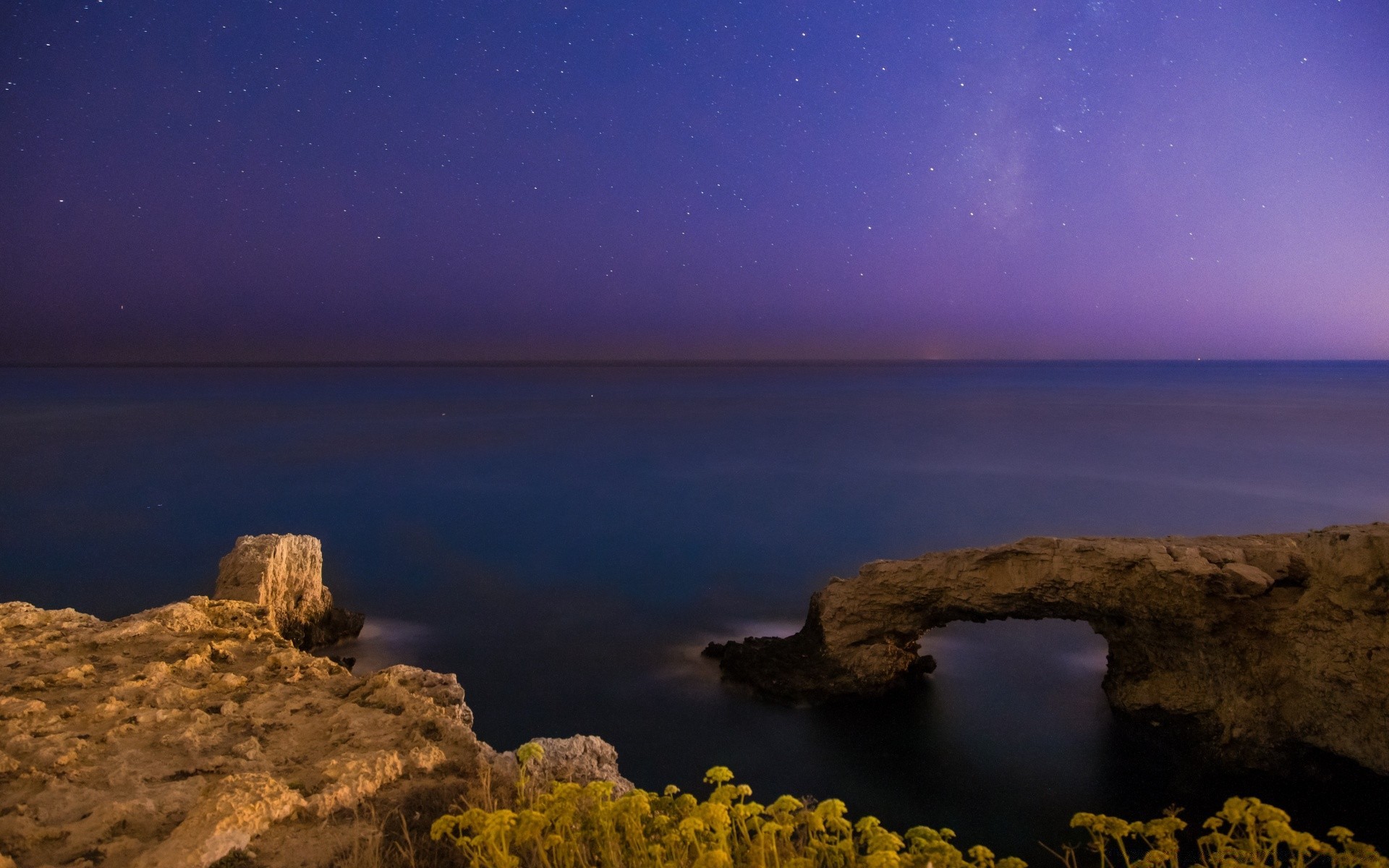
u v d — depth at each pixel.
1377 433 68.75
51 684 6.67
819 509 40.44
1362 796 11.83
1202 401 113.56
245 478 49.06
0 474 49.47
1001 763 14.97
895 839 4.21
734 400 123.75
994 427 78.19
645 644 22.42
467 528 36.91
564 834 4.62
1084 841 12.53
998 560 15.62
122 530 35.47
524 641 22.80
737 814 4.55
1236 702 13.06
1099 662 19.48
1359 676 11.43
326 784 5.21
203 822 4.43
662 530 36.41
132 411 96.56
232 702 6.45
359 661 21.05
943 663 19.70
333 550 33.03
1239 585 12.66
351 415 93.12
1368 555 11.34
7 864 4.20
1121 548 14.12
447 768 5.79
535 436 71.62
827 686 17.75
